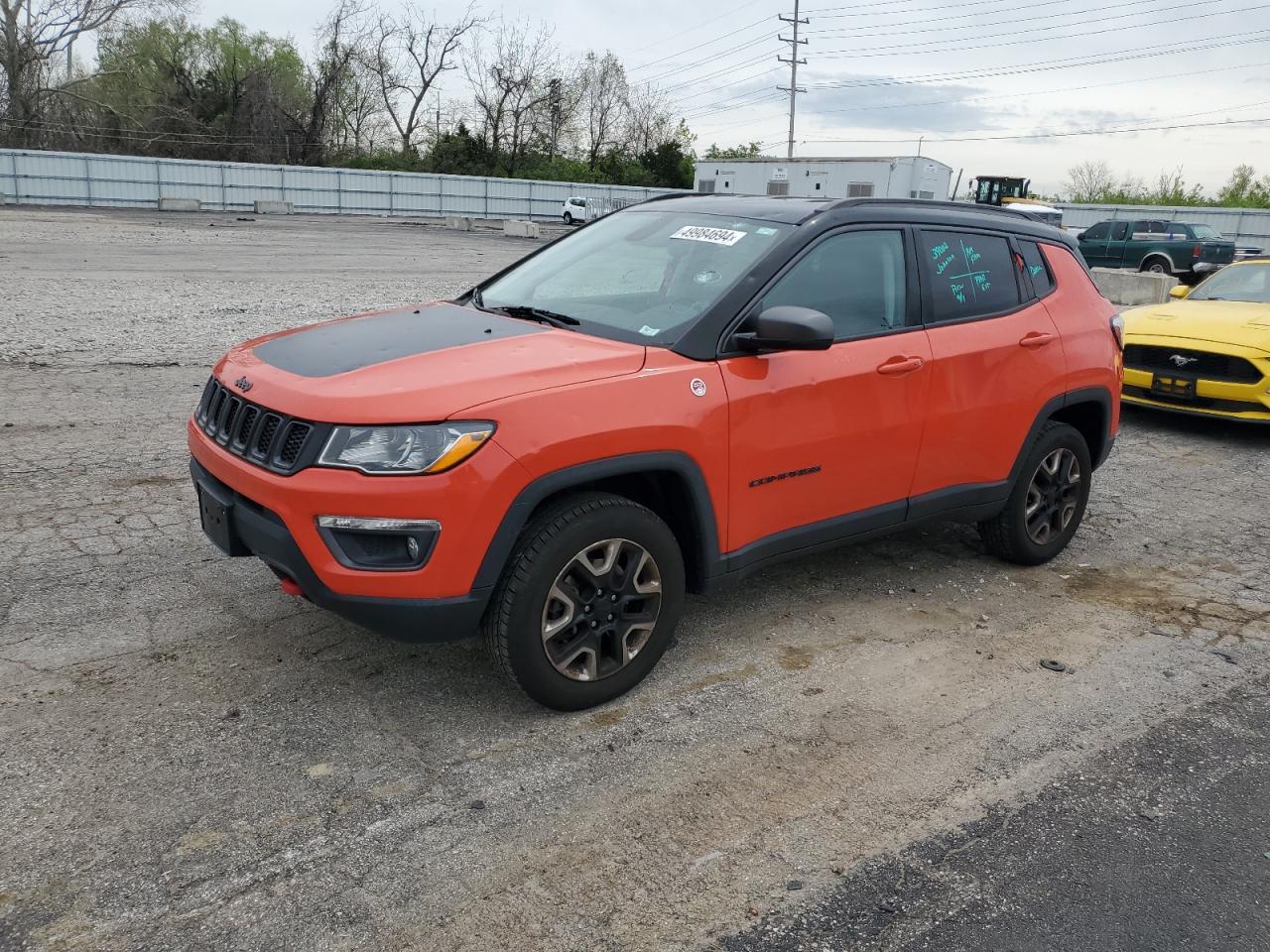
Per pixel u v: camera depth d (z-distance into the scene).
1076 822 3.02
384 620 3.08
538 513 3.29
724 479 3.61
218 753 3.15
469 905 2.55
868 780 3.19
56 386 8.04
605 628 3.45
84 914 2.45
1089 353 5.02
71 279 15.50
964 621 4.46
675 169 70.69
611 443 3.25
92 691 3.48
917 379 4.19
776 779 3.17
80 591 4.28
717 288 3.77
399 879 2.63
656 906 2.58
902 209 4.38
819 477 3.95
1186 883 2.76
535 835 2.84
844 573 4.97
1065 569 5.21
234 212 46.06
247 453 3.24
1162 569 5.27
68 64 57.59
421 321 3.91
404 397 3.06
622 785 3.10
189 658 3.75
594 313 3.94
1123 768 3.33
